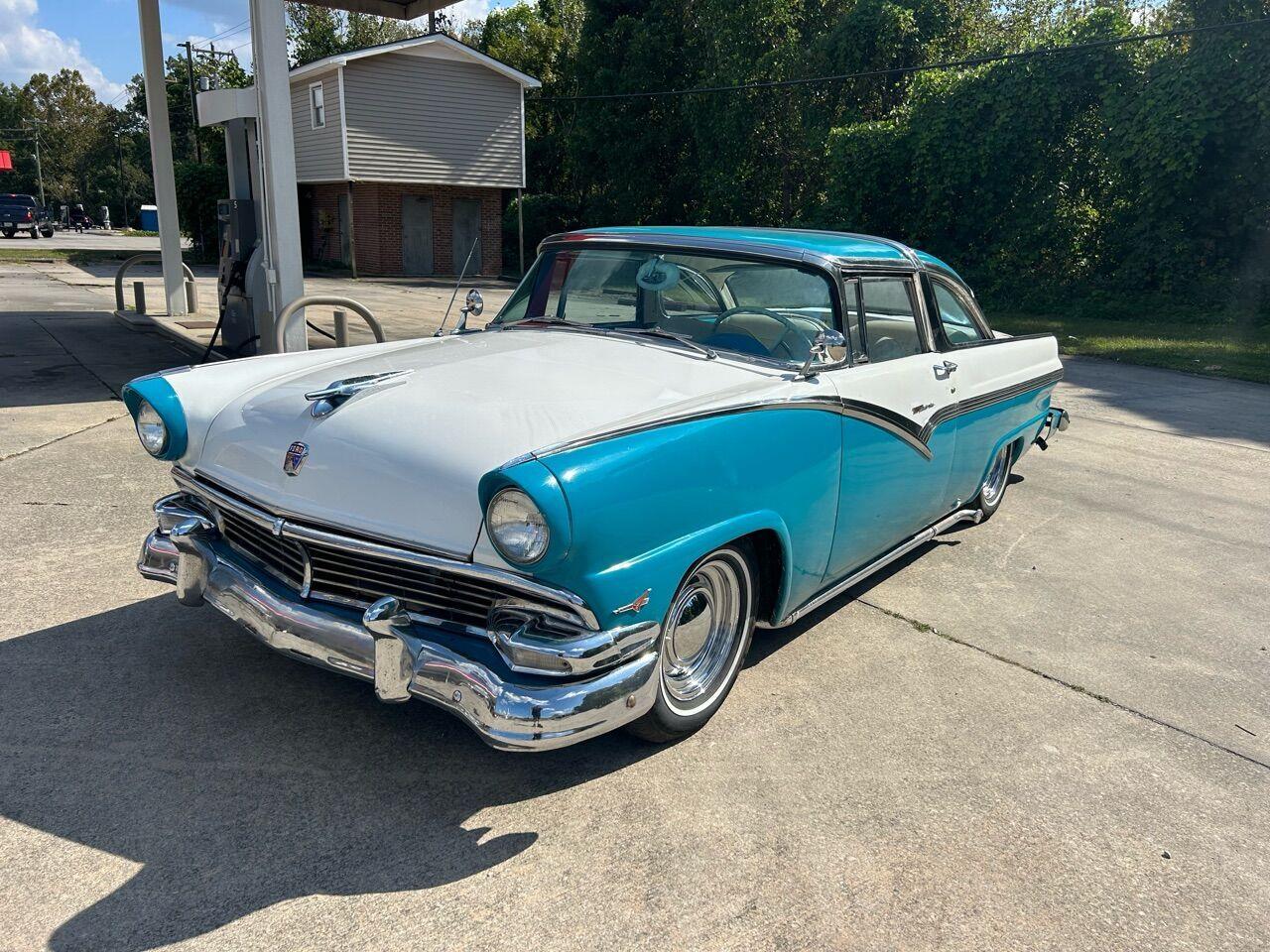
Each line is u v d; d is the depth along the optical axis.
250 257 9.38
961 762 3.16
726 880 2.52
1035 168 19.62
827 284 3.63
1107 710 3.57
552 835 2.67
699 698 3.19
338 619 2.73
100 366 9.66
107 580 4.27
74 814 2.64
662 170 29.48
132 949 2.18
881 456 3.85
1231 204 17.55
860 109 23.62
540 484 2.36
